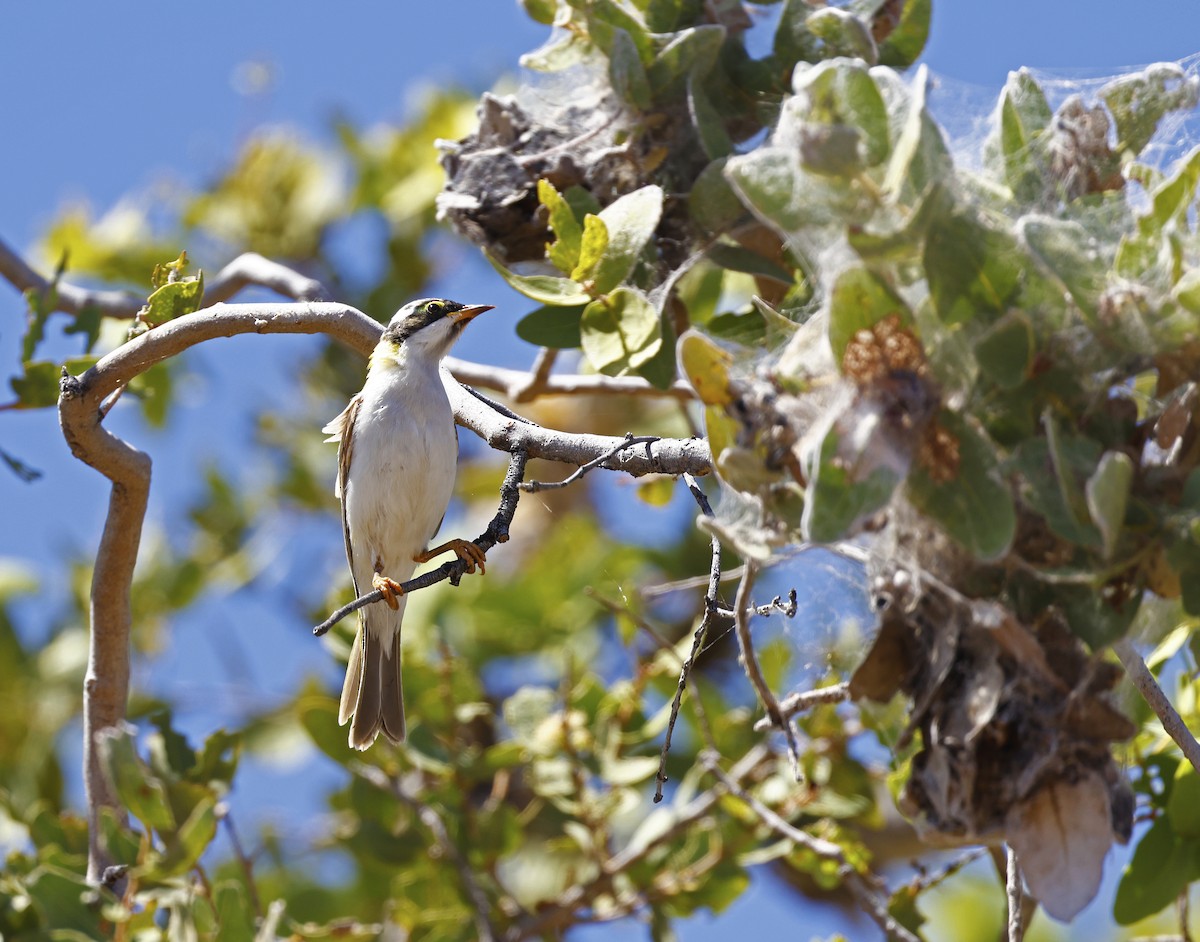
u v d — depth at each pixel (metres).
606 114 8.26
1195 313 4.48
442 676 9.19
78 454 7.25
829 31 7.17
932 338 4.56
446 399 8.55
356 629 9.42
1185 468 4.57
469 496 12.45
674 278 7.74
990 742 4.45
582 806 8.84
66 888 7.45
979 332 4.52
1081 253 4.49
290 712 11.84
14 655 12.09
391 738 8.43
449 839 9.07
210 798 7.66
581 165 8.23
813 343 4.73
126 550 7.69
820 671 5.68
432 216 12.82
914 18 7.96
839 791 8.80
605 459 6.30
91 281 12.77
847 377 4.48
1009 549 4.43
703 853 9.04
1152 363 4.65
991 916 10.96
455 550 8.05
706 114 7.73
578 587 11.20
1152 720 7.59
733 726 9.43
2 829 10.34
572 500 12.45
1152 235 4.67
